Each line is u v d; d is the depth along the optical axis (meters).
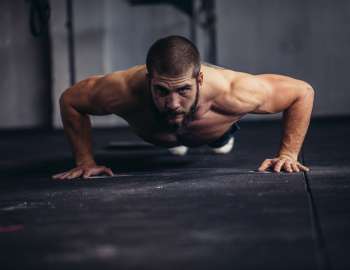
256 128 7.16
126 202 2.33
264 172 3.04
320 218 1.92
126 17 8.60
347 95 8.45
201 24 8.42
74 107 3.06
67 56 8.56
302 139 3.09
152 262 1.50
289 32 8.48
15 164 4.11
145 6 8.56
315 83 8.49
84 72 8.59
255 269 1.41
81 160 3.23
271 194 2.39
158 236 1.75
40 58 8.71
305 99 2.98
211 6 8.35
